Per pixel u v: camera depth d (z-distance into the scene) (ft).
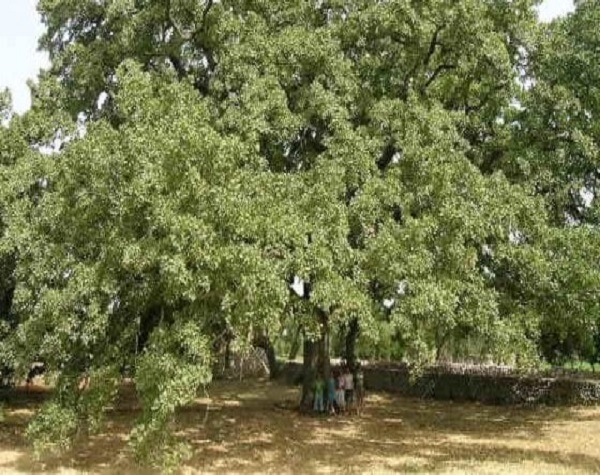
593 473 41.55
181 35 57.06
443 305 38.45
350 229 43.52
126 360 40.11
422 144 46.80
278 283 35.47
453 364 94.89
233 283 35.86
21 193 47.19
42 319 40.63
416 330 41.39
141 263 35.24
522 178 54.80
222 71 51.93
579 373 88.69
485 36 53.78
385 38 55.52
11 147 50.47
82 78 56.85
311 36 51.21
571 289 48.49
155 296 39.34
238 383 103.04
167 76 54.90
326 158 47.24
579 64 55.01
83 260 41.09
